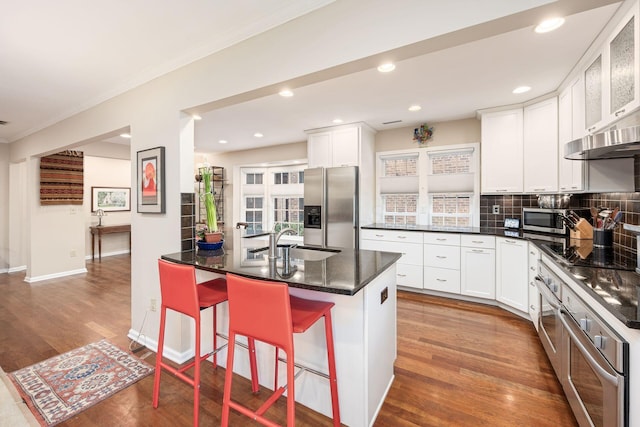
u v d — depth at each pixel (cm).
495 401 184
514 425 165
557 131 294
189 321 237
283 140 529
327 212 431
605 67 192
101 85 281
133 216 268
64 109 347
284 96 313
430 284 377
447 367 221
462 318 310
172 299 178
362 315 161
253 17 185
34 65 243
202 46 215
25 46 214
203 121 406
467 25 132
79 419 171
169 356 238
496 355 238
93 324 302
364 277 156
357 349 163
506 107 341
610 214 240
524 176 332
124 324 302
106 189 655
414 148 440
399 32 147
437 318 311
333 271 170
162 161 241
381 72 254
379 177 470
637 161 220
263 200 612
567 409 176
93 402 186
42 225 473
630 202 225
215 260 203
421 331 281
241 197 632
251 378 201
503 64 240
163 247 243
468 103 335
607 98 190
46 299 377
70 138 356
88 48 218
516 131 338
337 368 169
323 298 172
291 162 560
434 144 424
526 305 294
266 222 609
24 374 215
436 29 138
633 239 212
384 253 230
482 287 345
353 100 325
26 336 276
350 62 160
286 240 586
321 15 168
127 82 271
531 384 200
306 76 176
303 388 182
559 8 120
